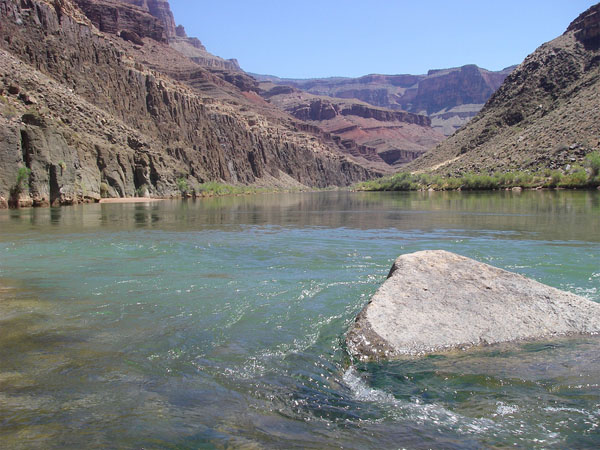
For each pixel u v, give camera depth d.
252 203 73.88
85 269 13.80
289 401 5.36
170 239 21.64
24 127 49.88
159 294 10.55
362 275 12.72
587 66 138.88
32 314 8.90
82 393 5.48
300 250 17.91
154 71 157.75
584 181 79.62
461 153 149.38
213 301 9.91
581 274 12.41
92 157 72.25
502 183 97.12
